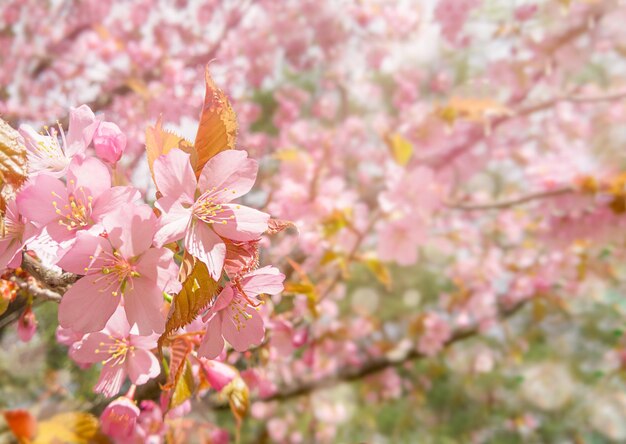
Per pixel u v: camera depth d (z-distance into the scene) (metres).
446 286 1.54
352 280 1.44
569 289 1.25
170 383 0.31
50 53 1.07
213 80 0.28
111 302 0.26
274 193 0.73
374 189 0.91
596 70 1.21
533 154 1.17
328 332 0.94
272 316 0.48
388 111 1.47
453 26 1.05
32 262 0.28
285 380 0.86
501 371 1.55
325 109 1.49
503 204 0.90
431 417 1.61
